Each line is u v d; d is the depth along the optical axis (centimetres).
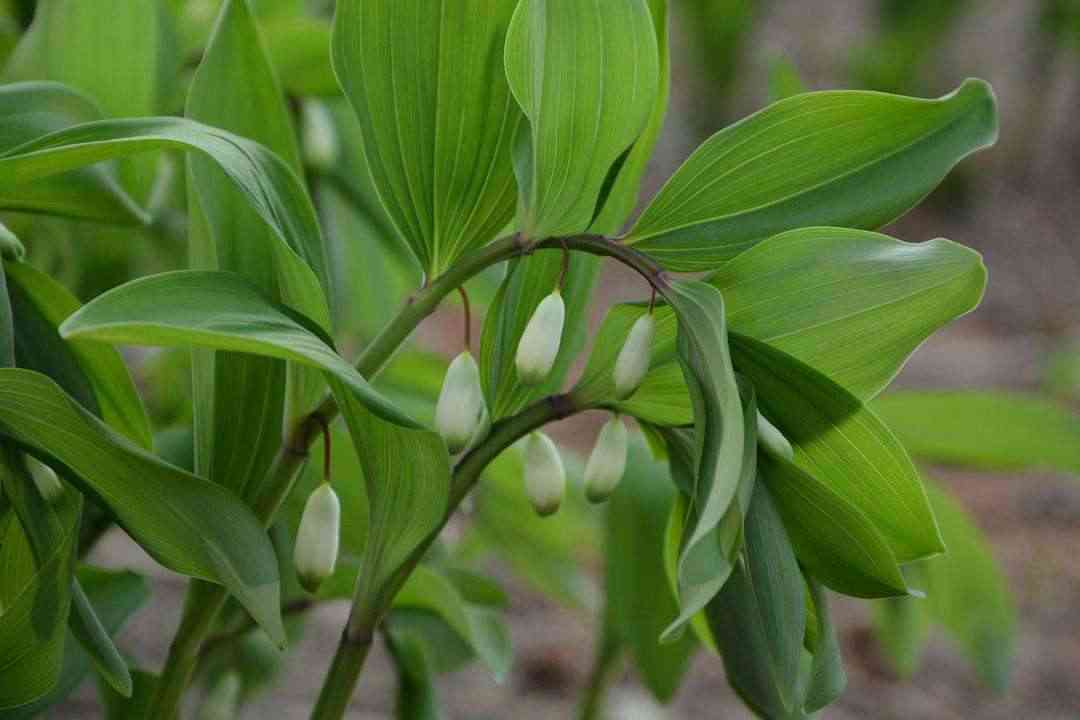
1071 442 77
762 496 60
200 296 58
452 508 63
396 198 63
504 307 63
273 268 65
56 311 66
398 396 80
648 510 75
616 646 83
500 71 62
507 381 64
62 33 70
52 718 99
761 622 59
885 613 84
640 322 60
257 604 59
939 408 77
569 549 84
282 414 65
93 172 65
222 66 66
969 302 60
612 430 63
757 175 61
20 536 64
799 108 61
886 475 61
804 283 60
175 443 72
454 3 62
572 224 62
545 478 63
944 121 61
